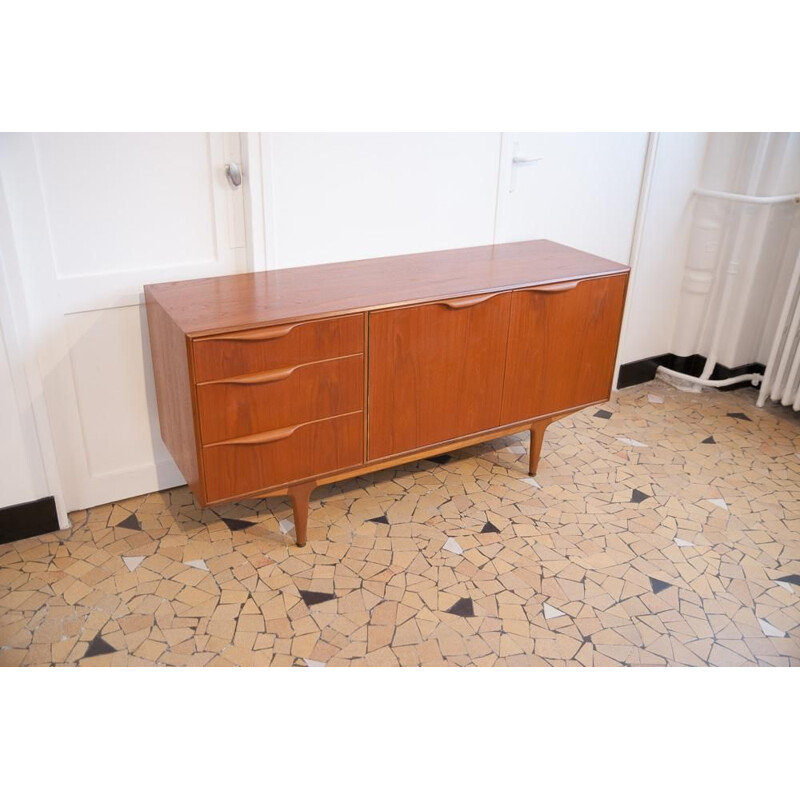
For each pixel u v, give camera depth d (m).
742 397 3.74
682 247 3.70
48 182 2.19
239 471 2.24
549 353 2.71
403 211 2.85
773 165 3.37
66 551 2.45
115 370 2.50
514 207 3.13
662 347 3.87
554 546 2.56
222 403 2.12
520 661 2.09
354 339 2.27
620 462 3.10
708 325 3.80
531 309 2.59
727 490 2.93
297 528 2.47
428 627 2.20
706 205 3.57
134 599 2.26
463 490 2.86
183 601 2.26
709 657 2.13
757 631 2.23
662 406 3.63
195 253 2.50
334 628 2.18
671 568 2.48
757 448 3.25
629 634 2.20
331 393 2.29
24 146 2.11
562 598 2.33
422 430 2.54
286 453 2.29
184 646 2.10
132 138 2.27
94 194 2.27
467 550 2.53
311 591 2.32
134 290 2.43
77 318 2.37
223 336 2.04
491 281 2.55
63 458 2.52
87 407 2.50
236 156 2.46
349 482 2.88
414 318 2.35
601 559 2.51
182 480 2.79
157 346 2.37
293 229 2.63
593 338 2.80
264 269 2.62
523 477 2.96
